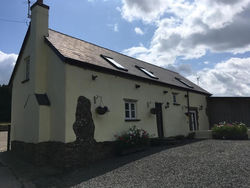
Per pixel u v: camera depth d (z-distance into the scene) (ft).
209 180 15.48
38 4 29.66
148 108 36.78
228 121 55.36
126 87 33.01
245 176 15.66
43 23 29.89
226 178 15.57
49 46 28.37
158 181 16.28
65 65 25.00
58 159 24.35
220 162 19.86
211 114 58.44
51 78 27.45
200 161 20.79
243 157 21.26
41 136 25.76
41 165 25.29
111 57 37.83
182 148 28.89
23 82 31.24
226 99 56.49
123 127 31.12
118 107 30.91
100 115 27.96
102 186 16.26
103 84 29.19
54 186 17.56
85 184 17.11
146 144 31.12
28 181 19.42
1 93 114.42
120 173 19.27
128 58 46.34
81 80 26.43
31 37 30.01
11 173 22.36
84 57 28.94
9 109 114.52
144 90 36.63
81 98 26.03
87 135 25.81
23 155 29.17
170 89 43.57
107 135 28.43
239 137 39.81
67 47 29.76
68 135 23.97
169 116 41.78
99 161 26.04
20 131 31.14
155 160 22.74
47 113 26.66
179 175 17.19
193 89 51.80
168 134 40.42
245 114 53.21
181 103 46.60
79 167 23.72
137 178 17.43
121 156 27.86
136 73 35.94
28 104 28.99
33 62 28.60
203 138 44.29
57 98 25.81
